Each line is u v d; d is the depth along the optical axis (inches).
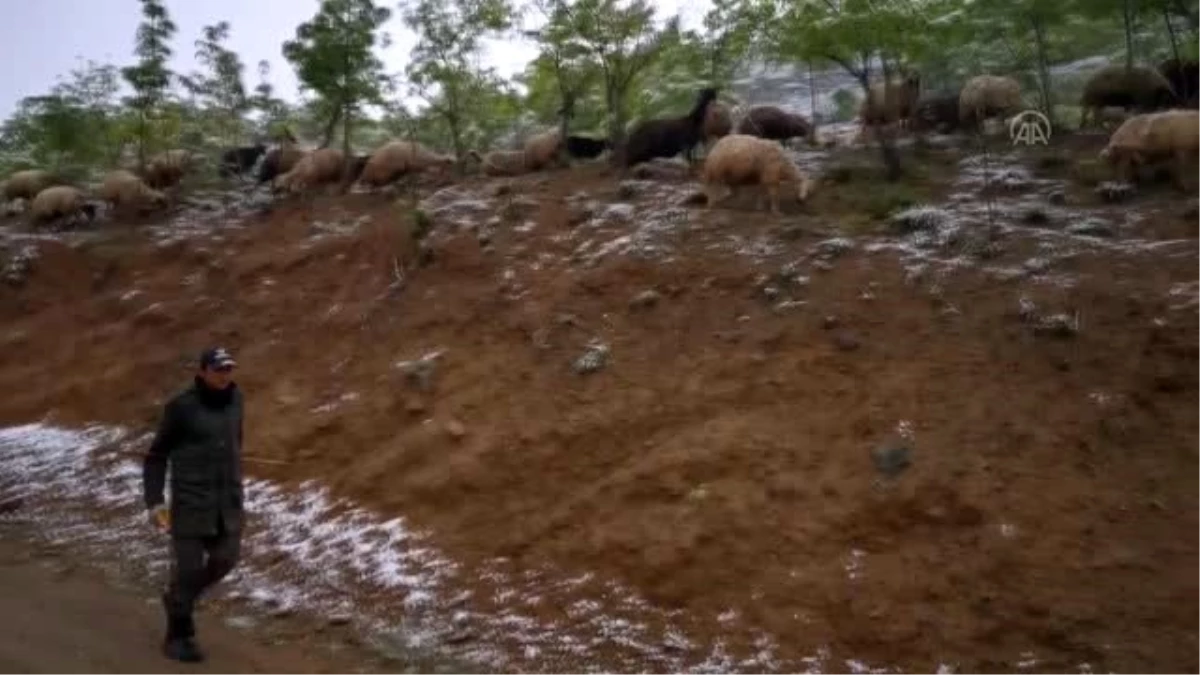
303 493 354.9
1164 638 206.8
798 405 298.4
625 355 350.3
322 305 472.7
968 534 241.9
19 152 876.6
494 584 279.6
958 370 290.4
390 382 388.8
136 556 328.5
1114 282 309.9
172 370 469.7
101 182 724.7
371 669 242.2
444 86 621.9
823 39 490.3
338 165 617.9
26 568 316.8
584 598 265.0
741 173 423.8
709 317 353.7
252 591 295.7
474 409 354.3
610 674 235.1
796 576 247.6
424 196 554.6
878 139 532.1
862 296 336.2
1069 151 465.4
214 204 659.4
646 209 456.4
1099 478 245.3
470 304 415.5
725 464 284.7
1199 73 518.3
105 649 235.0
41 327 542.6
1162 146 377.7
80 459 423.8
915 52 492.7
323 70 614.2
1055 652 212.7
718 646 238.4
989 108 521.0
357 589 291.3
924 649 221.8
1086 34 615.5
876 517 253.9
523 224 468.1
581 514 292.4
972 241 355.3
